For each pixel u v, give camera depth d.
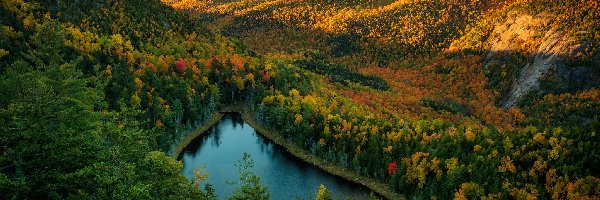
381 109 180.25
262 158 127.31
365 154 120.81
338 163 124.62
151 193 38.78
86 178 36.44
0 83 63.06
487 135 131.75
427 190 108.38
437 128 145.38
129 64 151.00
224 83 171.38
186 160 121.69
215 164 119.88
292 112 148.00
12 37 119.19
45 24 130.88
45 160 37.28
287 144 137.38
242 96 172.75
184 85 149.00
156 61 161.62
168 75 155.38
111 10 182.12
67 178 35.66
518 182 103.62
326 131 132.25
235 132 146.62
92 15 168.00
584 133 123.19
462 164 108.88
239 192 53.62
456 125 160.50
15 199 33.72
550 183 104.88
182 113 138.25
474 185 101.38
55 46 124.88
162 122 125.88
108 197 33.94
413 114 187.75
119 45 158.62
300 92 170.25
